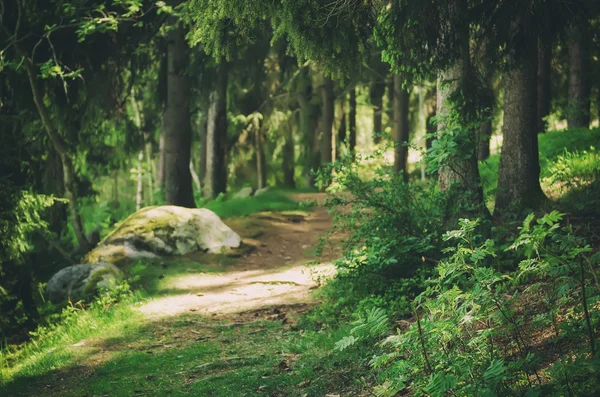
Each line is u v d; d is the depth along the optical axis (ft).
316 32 24.41
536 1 25.05
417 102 133.69
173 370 26.66
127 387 25.25
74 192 52.39
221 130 87.76
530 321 20.17
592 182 39.04
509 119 36.94
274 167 133.59
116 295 41.04
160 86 67.36
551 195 41.45
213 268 47.80
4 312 43.16
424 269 28.91
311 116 110.42
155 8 56.90
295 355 26.04
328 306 30.78
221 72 82.43
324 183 32.68
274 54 99.55
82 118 58.80
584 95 71.36
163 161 120.57
